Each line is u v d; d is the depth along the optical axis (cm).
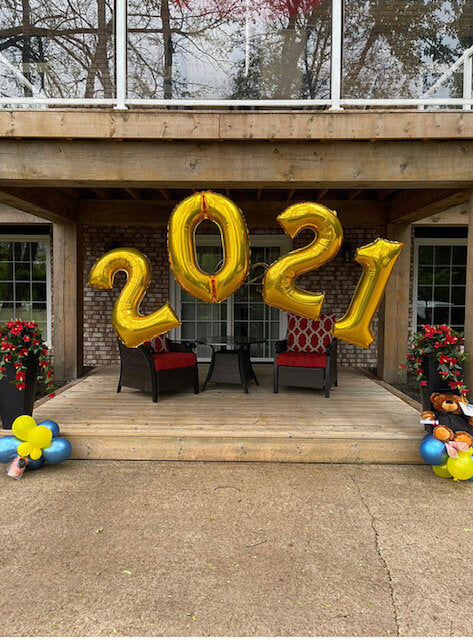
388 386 580
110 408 455
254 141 354
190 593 209
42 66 370
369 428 386
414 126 340
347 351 752
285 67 365
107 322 743
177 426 388
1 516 278
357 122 341
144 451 370
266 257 745
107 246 736
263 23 362
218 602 203
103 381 602
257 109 393
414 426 393
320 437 365
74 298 614
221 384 591
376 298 336
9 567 227
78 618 193
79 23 366
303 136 342
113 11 358
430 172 353
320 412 441
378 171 354
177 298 745
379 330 645
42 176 355
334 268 732
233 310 750
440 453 327
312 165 356
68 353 618
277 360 527
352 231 729
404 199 538
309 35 362
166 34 363
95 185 376
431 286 759
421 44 361
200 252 740
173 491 312
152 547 246
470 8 357
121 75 355
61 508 288
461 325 758
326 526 268
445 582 218
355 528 266
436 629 188
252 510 287
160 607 200
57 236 607
